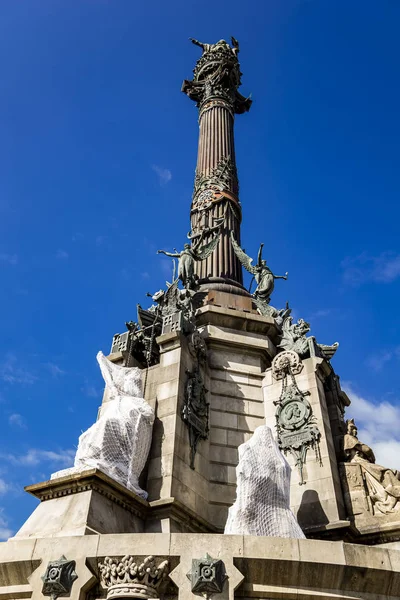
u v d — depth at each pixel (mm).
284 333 21531
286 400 18672
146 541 10852
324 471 16531
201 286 23641
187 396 17359
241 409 19062
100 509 13070
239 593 10391
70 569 10672
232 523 13305
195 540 10789
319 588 10617
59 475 14234
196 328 20078
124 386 16969
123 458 14969
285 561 10570
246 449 14445
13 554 11297
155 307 21688
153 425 16500
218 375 19672
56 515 12961
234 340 20609
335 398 19438
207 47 36500
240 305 22594
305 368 19219
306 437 17453
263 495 13781
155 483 15242
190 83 35438
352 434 18469
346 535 15164
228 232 26438
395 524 15180
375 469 16703
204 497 16391
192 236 25688
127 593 10297
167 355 18219
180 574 10391
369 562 10828
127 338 20109
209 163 29734
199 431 17281
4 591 11102
